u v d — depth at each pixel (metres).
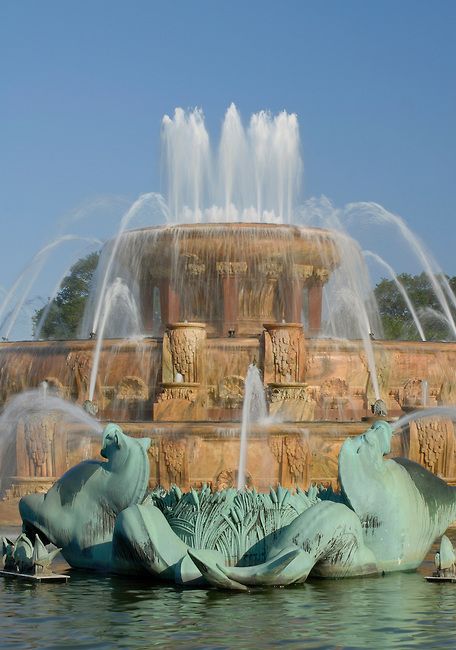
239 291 29.00
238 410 24.84
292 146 34.91
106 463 15.23
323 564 14.12
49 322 60.06
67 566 15.76
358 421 23.69
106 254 30.41
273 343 24.80
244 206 34.81
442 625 11.38
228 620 11.61
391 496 14.68
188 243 28.66
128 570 14.48
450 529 20.91
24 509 15.63
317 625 11.36
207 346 25.11
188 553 13.53
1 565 15.80
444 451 22.61
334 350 25.59
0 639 10.72
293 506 14.43
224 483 22.56
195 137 34.59
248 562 14.20
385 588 13.60
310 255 29.48
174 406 24.42
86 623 11.48
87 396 25.77
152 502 15.14
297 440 22.73
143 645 10.41
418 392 25.81
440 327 62.25
